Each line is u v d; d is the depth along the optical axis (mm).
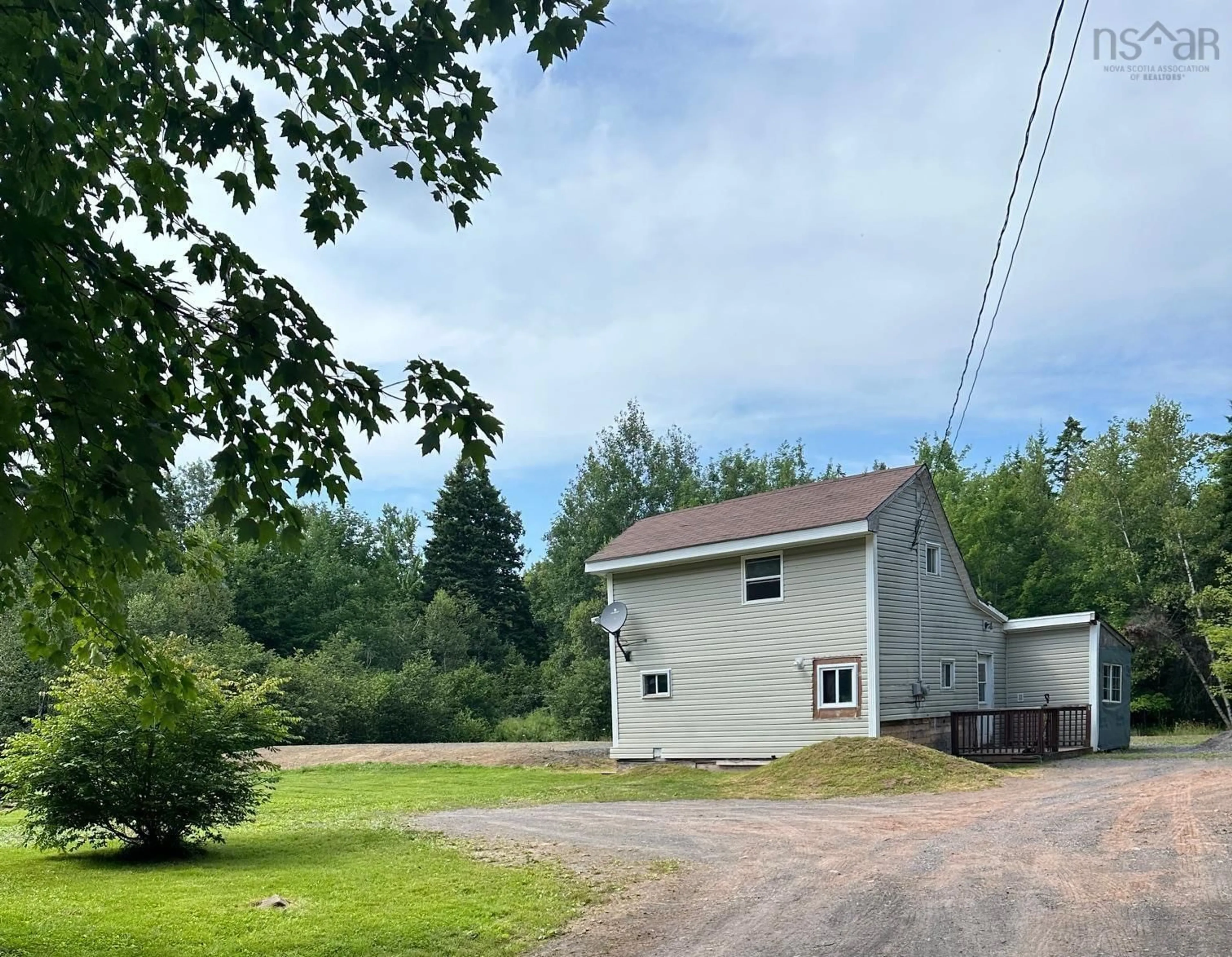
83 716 10500
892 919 6871
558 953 6484
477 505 62281
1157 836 9359
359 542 67250
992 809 12281
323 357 5082
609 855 9914
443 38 5668
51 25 5082
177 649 11383
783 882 8297
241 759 11398
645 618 23266
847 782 15781
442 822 13141
